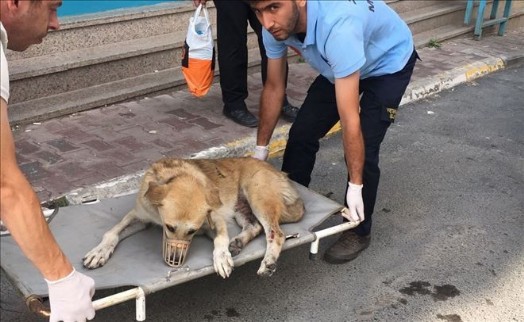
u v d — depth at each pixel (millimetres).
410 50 3584
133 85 5766
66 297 2258
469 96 7004
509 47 8828
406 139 5703
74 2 6617
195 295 3367
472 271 3740
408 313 3328
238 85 5289
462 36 9125
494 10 9391
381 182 4832
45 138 4793
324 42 3039
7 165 1962
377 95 3498
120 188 4184
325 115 3717
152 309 3230
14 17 2125
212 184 3184
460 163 5277
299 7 3018
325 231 3340
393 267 3736
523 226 4309
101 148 4715
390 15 3473
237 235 3260
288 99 6008
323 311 3311
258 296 3395
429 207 4492
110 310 3197
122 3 6797
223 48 5148
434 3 9398
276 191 3402
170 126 5223
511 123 6270
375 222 4238
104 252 2971
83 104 5320
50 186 4094
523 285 3637
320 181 4785
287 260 3742
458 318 3314
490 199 4676
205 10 4949
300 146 3824
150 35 6277
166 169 3195
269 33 3244
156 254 3064
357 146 3215
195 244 3184
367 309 3348
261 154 3881
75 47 5676
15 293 3324
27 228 2035
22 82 5094
